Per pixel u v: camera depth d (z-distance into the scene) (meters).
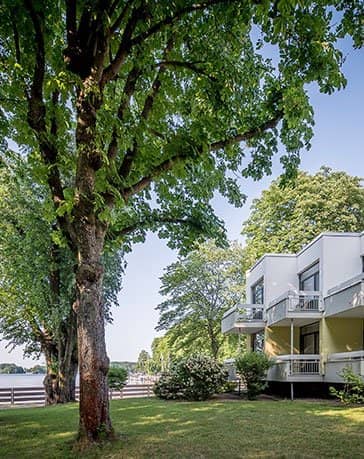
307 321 17.89
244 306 21.16
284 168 9.88
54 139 7.95
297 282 20.78
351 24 7.62
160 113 9.26
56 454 6.75
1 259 17.22
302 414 10.59
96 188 7.47
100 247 7.81
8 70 7.70
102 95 7.70
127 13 7.68
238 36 8.35
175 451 6.83
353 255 17.28
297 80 8.11
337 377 14.96
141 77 8.98
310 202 27.12
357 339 16.66
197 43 8.53
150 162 8.44
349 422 9.34
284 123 9.20
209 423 9.29
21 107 8.03
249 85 9.08
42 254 16.62
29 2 7.15
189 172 10.68
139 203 12.02
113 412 11.14
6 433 8.51
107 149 8.04
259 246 28.98
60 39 8.42
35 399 21.81
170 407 12.30
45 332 18.98
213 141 9.02
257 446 7.15
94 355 7.35
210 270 29.48
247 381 15.50
